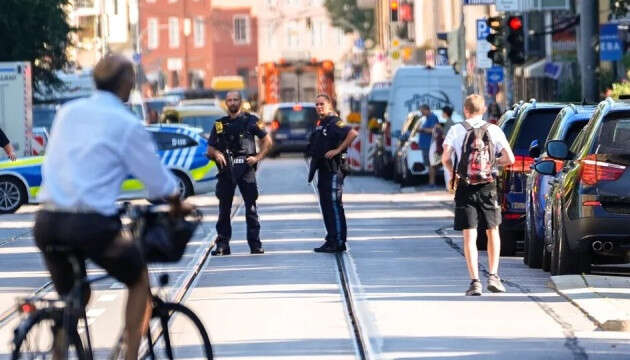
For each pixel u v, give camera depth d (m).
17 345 24.34
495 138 42.72
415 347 33.69
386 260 53.50
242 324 37.91
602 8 114.69
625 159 43.34
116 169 24.61
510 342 34.25
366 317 38.66
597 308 38.44
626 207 43.22
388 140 123.69
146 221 25.89
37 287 47.34
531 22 159.62
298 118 173.62
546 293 43.00
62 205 24.28
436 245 59.62
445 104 122.12
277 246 60.31
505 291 43.50
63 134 24.61
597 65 83.25
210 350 27.05
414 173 107.00
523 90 163.88
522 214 54.19
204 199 99.44
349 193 103.19
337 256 55.44
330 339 35.38
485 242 56.34
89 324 38.22
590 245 43.50
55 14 131.75
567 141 49.53
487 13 169.25
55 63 135.50
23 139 104.06
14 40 130.25
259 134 56.81
